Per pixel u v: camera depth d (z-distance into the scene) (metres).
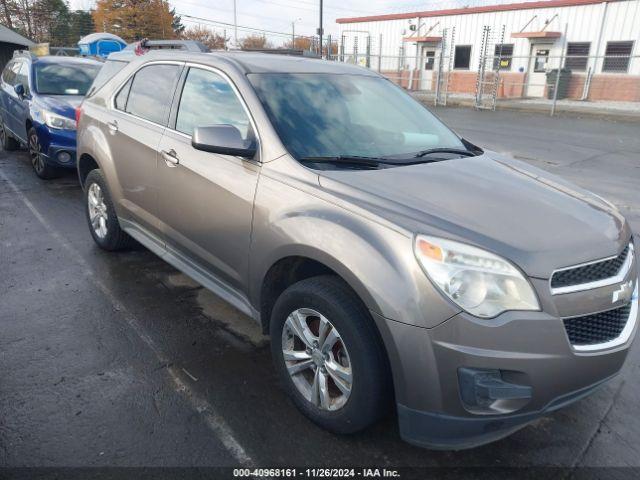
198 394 3.11
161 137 3.94
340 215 2.63
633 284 2.70
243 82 3.42
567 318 2.34
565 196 3.00
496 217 2.58
